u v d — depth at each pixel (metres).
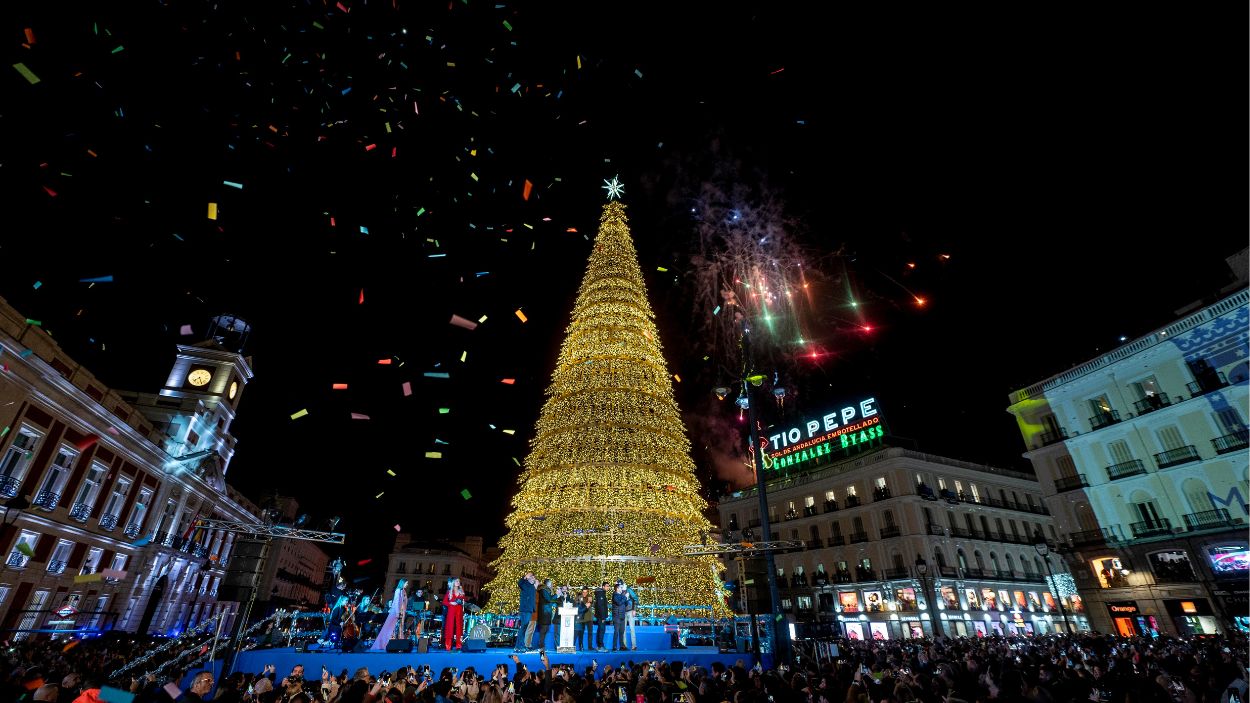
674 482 18.75
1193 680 9.39
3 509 18.91
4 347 17.89
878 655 15.80
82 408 22.23
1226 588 24.09
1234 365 25.45
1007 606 41.66
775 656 11.47
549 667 9.83
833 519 46.16
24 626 20.02
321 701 7.27
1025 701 6.97
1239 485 24.75
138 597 28.53
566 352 21.64
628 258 24.42
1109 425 29.45
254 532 10.73
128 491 27.17
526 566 17.55
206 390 39.16
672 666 9.12
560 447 19.00
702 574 18.22
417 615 12.91
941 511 42.75
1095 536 29.08
